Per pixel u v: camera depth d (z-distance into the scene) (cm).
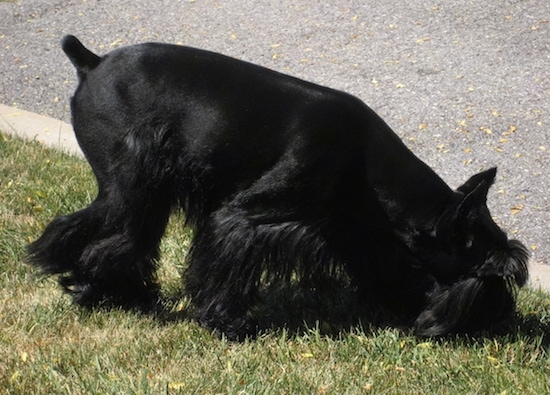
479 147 1062
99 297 691
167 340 647
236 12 1459
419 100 1168
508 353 649
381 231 658
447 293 658
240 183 639
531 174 1005
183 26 1429
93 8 1512
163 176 645
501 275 645
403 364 631
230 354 630
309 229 641
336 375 607
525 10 1384
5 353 620
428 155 1051
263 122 629
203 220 658
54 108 1209
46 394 574
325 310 711
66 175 928
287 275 655
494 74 1218
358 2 1455
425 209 646
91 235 660
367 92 1195
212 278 648
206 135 632
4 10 1499
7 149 986
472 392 593
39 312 679
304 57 1302
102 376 588
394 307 687
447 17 1380
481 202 637
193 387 583
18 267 752
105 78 643
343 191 642
